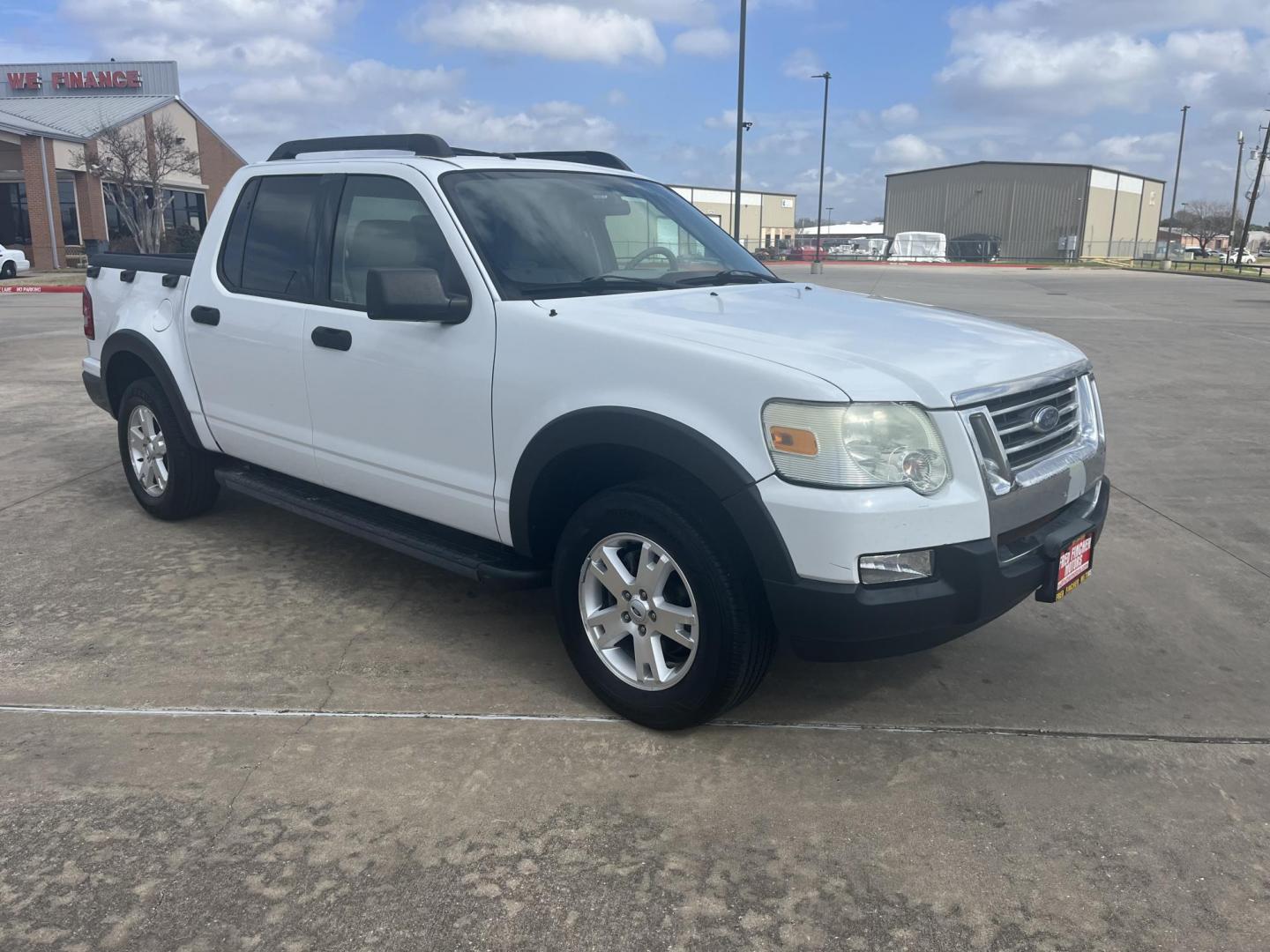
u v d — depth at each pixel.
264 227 4.39
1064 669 3.77
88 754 3.05
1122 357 12.30
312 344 4.01
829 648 2.84
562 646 3.89
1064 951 2.31
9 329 14.71
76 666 3.63
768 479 2.77
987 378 2.95
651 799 2.88
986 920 2.41
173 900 2.43
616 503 3.11
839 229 108.62
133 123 37.56
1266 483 6.41
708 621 2.96
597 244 3.86
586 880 2.53
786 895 2.49
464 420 3.50
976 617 2.86
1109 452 7.26
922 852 2.66
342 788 2.90
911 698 3.52
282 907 2.41
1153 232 88.19
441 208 3.61
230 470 4.83
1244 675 3.73
